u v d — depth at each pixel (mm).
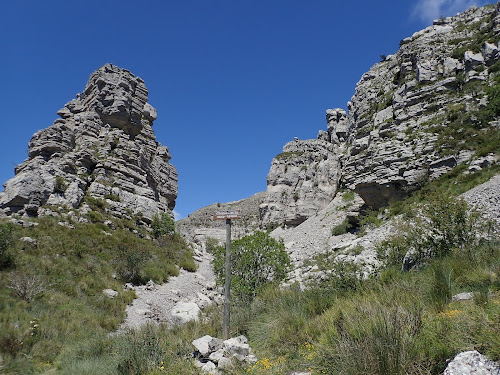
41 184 25609
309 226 46344
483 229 9867
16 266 16016
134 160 36062
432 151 30906
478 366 3465
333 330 5875
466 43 42375
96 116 36719
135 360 6859
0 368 8734
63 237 21297
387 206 33125
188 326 10844
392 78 54812
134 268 20766
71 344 10695
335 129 82125
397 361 4012
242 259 14992
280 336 7223
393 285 7312
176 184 47875
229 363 6309
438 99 37500
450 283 6746
